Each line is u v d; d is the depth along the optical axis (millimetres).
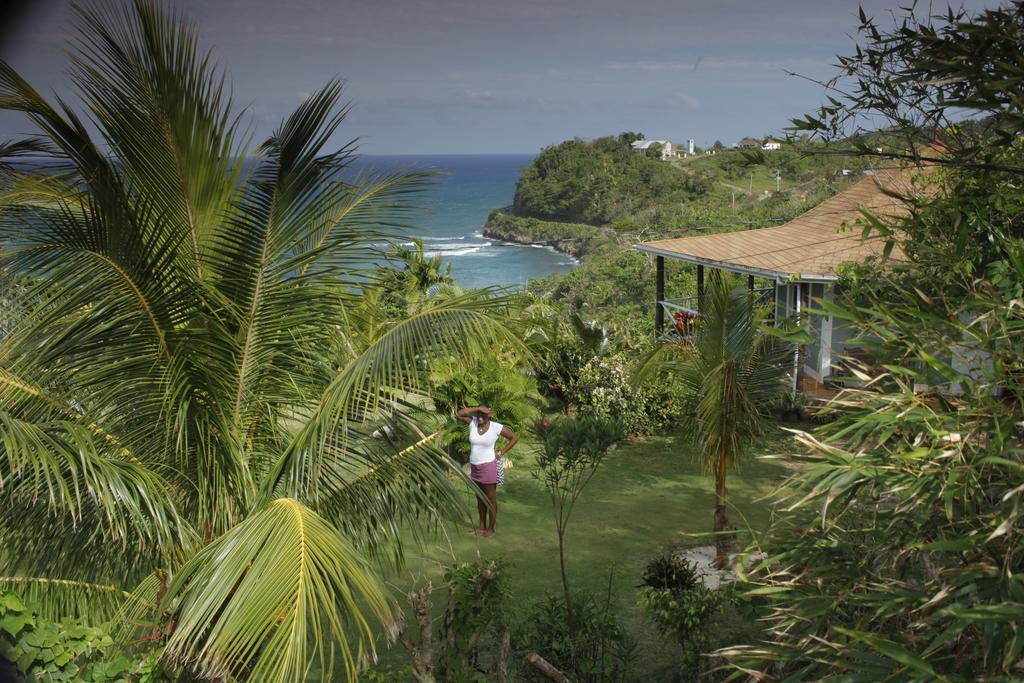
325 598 3580
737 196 79375
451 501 5426
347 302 5488
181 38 4562
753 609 5273
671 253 16062
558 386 14539
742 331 7645
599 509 9953
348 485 5289
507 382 11055
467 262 80500
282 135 5027
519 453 12312
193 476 5105
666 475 11266
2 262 4363
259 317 5207
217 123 4816
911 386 3242
